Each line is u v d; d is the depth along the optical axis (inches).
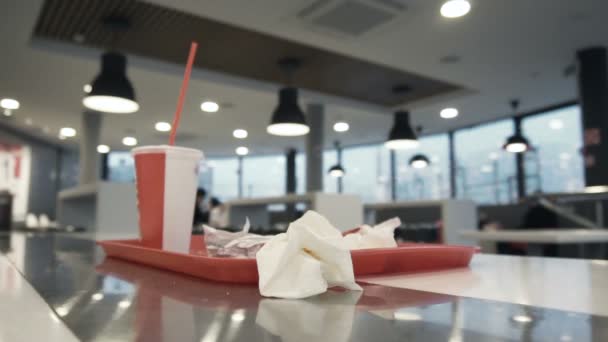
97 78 154.3
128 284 17.2
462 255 24.1
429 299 14.0
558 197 110.3
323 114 262.4
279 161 445.1
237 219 199.0
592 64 177.9
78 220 215.8
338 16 150.2
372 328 10.2
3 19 158.2
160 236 25.2
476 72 206.5
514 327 10.3
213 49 195.5
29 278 18.5
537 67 200.7
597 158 175.0
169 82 222.4
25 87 233.3
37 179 384.5
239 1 141.0
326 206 167.0
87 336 9.3
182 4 143.3
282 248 15.0
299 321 10.8
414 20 154.3
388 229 23.4
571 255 145.8
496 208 270.2
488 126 310.8
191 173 26.1
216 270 17.6
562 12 150.1
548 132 272.8
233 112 279.1
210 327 10.2
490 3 143.9
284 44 190.5
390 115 288.8
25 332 9.7
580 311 12.1
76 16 167.3
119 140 369.1
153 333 9.6
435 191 342.3
